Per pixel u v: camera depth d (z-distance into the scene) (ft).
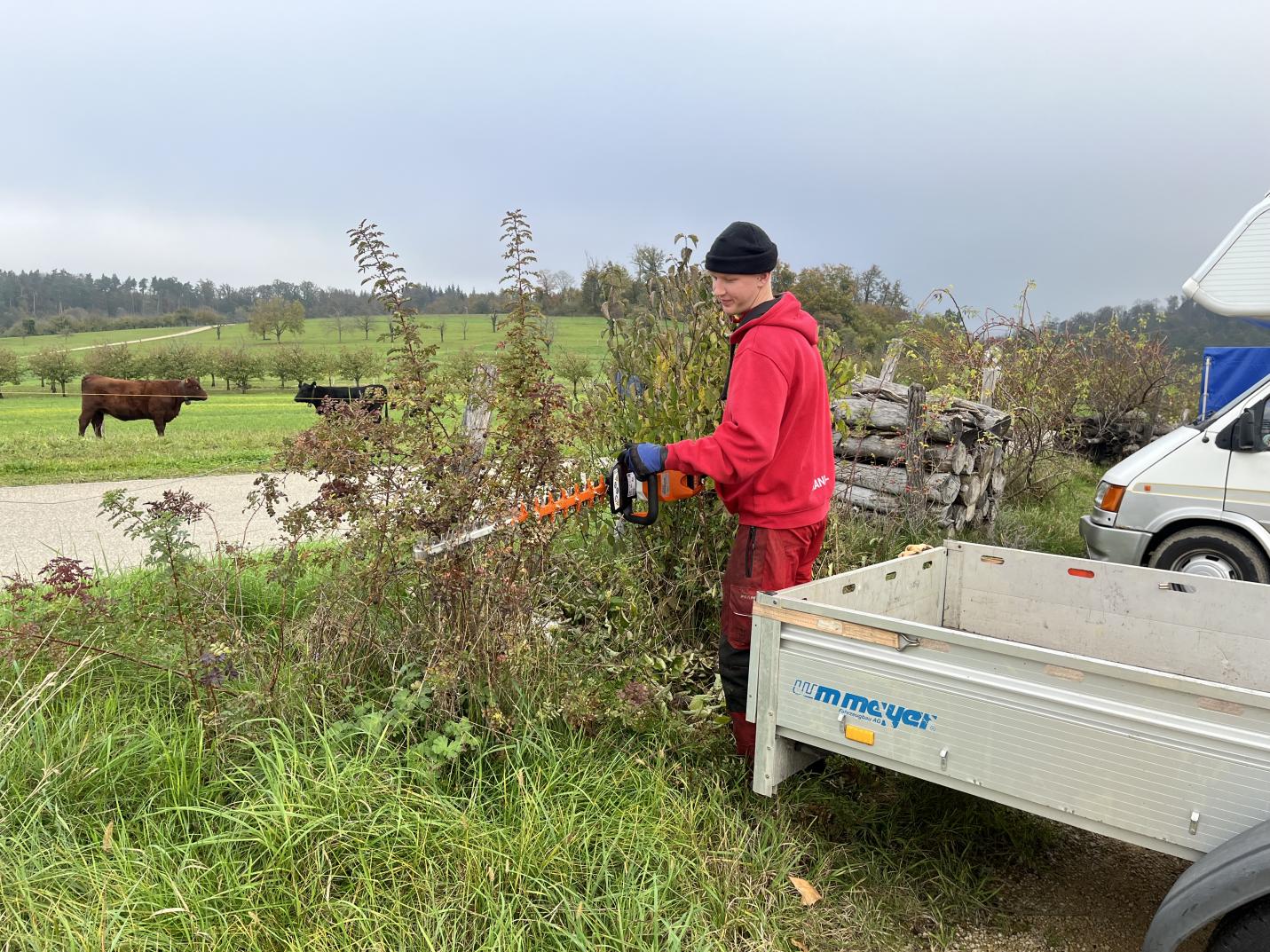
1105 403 48.49
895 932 8.82
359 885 7.82
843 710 8.39
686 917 7.98
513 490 10.97
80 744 9.35
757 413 9.68
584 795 9.30
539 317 11.23
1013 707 7.27
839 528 17.40
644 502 10.99
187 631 10.75
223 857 7.98
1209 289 17.78
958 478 25.89
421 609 11.34
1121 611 10.93
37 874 7.64
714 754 10.96
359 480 10.44
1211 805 6.33
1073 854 10.37
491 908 7.68
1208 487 20.53
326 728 9.69
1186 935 6.20
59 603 11.41
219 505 31.24
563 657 11.93
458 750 9.46
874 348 40.40
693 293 14.78
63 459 43.78
